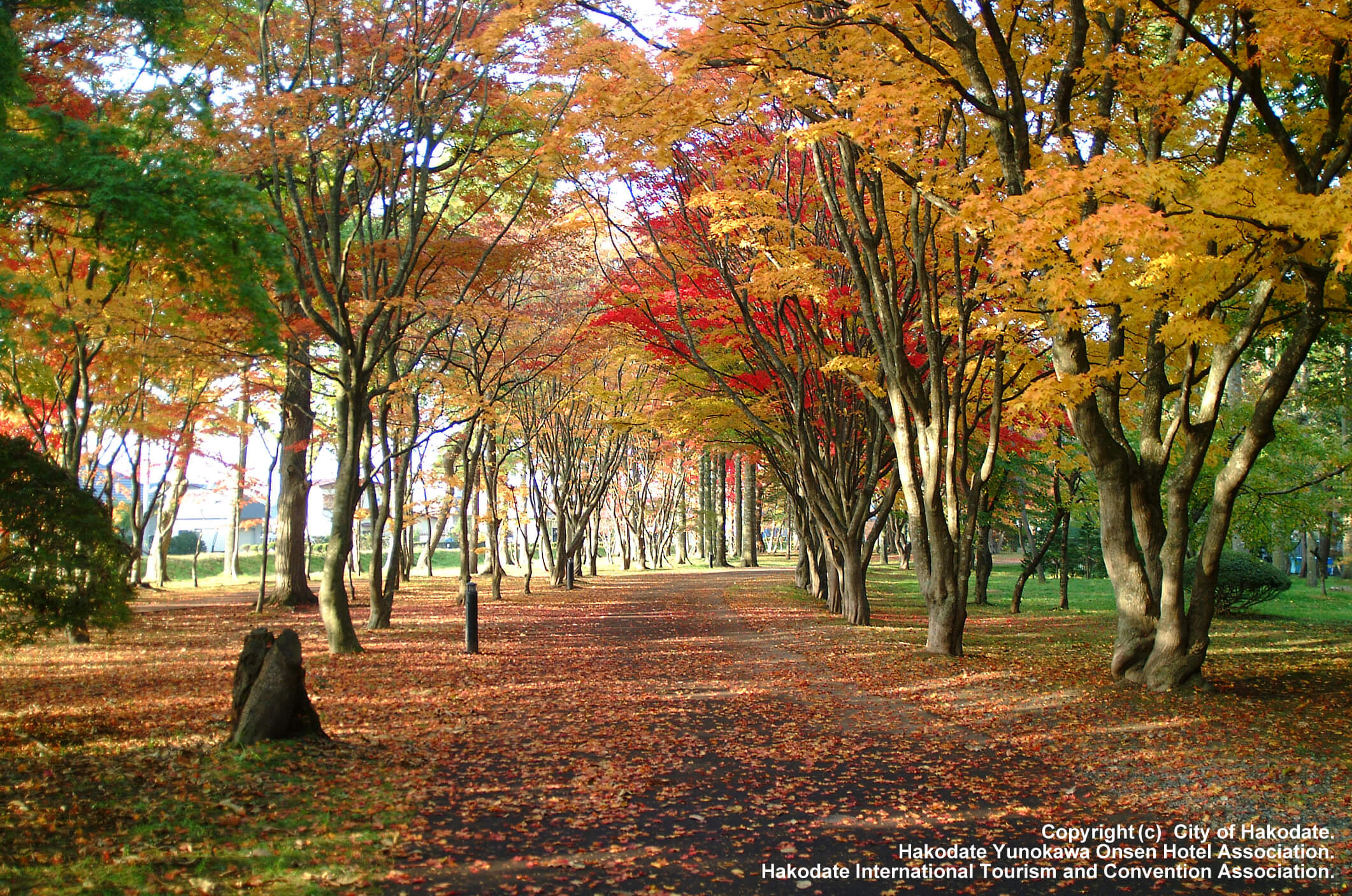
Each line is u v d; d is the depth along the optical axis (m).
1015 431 20.34
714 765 7.66
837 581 23.05
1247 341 10.48
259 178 12.99
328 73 14.20
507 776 7.18
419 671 12.52
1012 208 8.70
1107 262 10.57
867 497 19.62
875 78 10.50
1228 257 8.80
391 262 16.05
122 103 10.02
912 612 25.16
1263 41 8.72
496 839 5.70
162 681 11.28
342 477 14.69
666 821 6.13
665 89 11.55
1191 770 7.54
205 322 11.27
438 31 14.05
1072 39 11.18
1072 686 11.24
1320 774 7.34
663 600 27.73
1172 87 10.41
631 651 15.24
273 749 7.47
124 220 6.64
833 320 18.23
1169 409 18.45
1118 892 5.06
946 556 14.67
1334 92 9.87
